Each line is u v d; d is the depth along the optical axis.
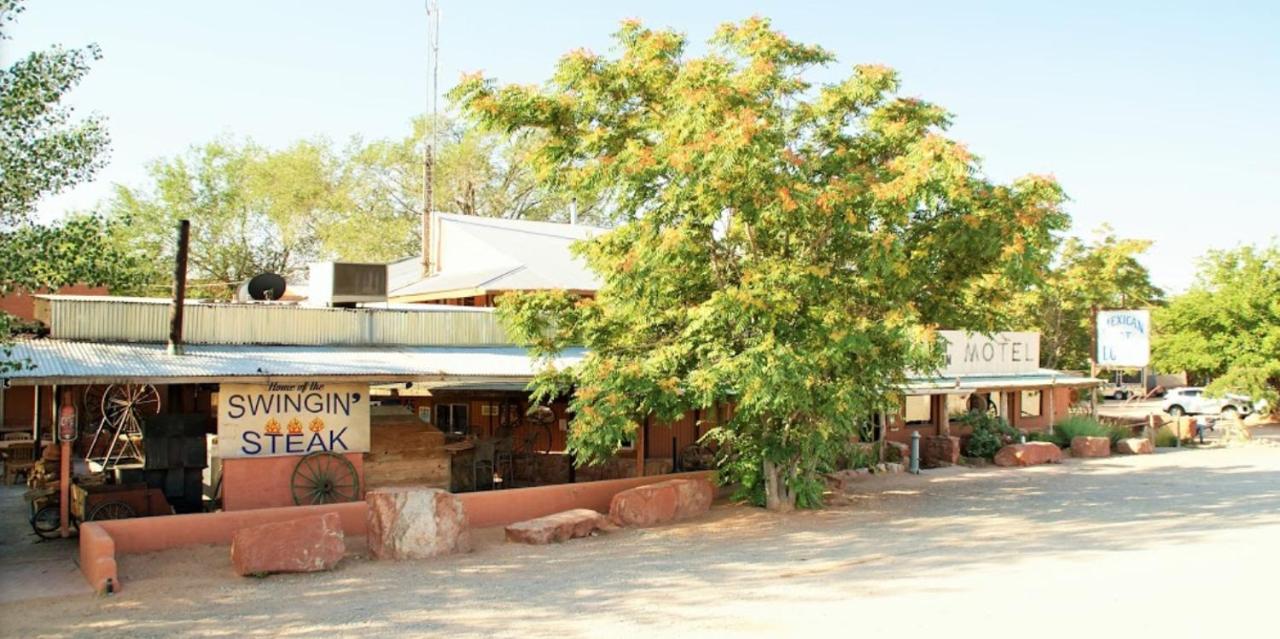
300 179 48.31
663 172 15.48
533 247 32.06
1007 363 32.19
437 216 34.84
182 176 47.41
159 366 15.13
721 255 17.52
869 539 15.36
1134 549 14.05
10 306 24.17
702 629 9.79
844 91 17.06
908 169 15.09
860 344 15.57
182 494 16.72
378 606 11.04
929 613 10.29
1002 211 15.69
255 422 16.36
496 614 10.60
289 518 15.06
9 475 22.14
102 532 12.59
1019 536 15.45
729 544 15.13
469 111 16.62
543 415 24.11
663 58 16.81
